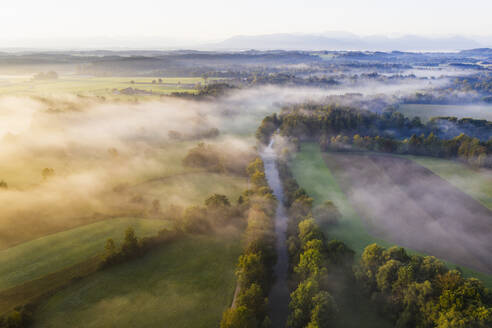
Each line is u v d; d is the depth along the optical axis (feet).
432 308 172.55
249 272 217.77
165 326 198.39
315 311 181.57
